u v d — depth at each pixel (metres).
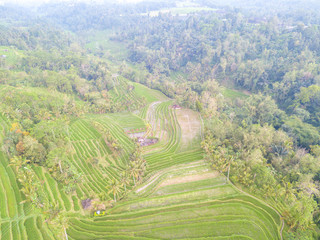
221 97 160.00
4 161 76.31
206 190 76.81
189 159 98.00
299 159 94.19
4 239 54.28
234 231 60.53
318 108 142.75
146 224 62.94
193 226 61.75
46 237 55.41
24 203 63.75
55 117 119.50
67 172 77.62
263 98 155.00
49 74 160.38
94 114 145.88
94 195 71.25
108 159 97.88
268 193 73.00
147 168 93.44
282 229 64.00
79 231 60.25
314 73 164.38
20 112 104.75
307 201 64.94
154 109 158.25
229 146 100.81
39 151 80.00
